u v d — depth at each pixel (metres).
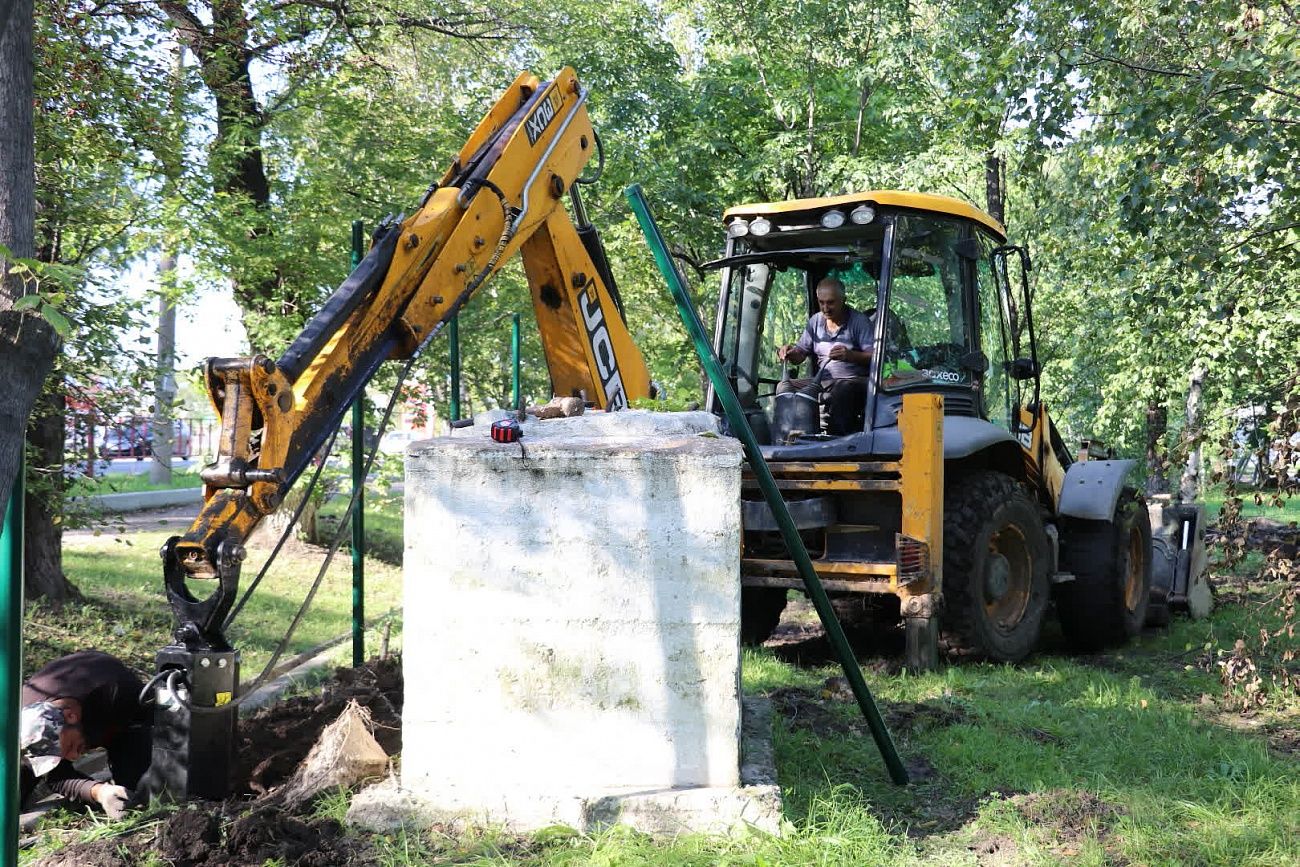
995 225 7.48
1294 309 8.66
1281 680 6.06
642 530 3.71
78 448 7.73
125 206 8.66
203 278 10.36
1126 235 7.68
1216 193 6.20
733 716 3.69
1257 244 6.60
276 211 11.30
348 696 5.33
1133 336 12.67
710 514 3.70
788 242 7.28
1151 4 6.64
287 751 4.51
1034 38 7.06
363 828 3.61
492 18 13.70
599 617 3.72
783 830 3.53
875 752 4.71
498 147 5.45
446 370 12.73
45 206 7.22
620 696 3.72
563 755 3.73
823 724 5.16
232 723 3.87
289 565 12.28
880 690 5.90
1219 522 5.93
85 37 7.20
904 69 12.85
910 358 6.92
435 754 3.76
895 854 3.54
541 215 5.68
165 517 16.25
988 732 4.89
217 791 3.80
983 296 7.33
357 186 12.25
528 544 3.75
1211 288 6.75
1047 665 6.90
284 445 3.95
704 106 14.20
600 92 14.25
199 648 3.82
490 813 3.63
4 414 2.31
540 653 3.74
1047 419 8.19
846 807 3.80
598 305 6.08
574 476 3.74
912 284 6.98
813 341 7.20
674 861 3.31
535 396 14.60
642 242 14.55
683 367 15.70
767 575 6.72
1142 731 4.95
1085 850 3.57
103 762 4.61
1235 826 3.78
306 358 4.12
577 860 3.37
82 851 3.43
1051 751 4.70
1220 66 5.95
